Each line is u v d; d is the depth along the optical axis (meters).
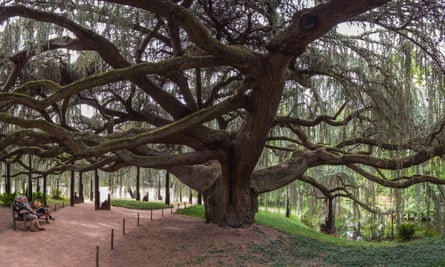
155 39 13.18
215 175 14.36
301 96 14.60
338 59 11.66
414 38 10.45
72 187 20.91
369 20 10.16
